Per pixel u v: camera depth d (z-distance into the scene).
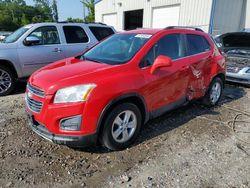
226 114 5.41
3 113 5.04
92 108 3.26
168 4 18.77
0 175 3.14
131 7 21.88
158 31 4.43
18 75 6.53
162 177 3.20
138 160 3.54
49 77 3.47
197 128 4.62
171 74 4.28
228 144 4.09
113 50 4.35
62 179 3.10
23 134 4.16
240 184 3.12
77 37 7.53
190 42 4.95
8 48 6.30
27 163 3.39
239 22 18.61
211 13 16.22
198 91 5.13
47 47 6.90
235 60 7.67
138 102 3.86
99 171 3.27
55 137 3.31
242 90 7.48
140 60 3.92
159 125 4.67
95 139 3.41
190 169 3.38
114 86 3.44
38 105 3.38
